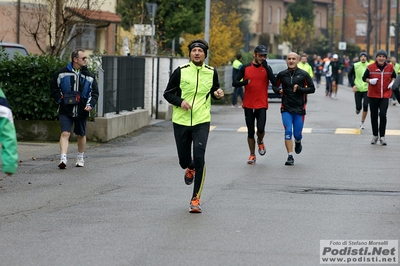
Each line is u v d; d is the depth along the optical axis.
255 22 136.50
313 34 140.75
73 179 19.45
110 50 67.50
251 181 19.11
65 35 37.53
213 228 13.53
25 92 28.28
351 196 17.02
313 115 41.16
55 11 38.41
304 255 11.63
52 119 28.48
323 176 20.03
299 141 22.67
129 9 61.28
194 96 15.40
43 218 14.48
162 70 38.06
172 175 20.19
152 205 15.78
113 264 11.05
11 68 28.09
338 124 35.62
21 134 28.47
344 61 117.50
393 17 162.25
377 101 27.41
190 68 15.42
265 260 11.30
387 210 15.36
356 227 13.70
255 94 22.27
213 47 66.19
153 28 45.59
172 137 30.41
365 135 30.92
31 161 22.81
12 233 13.17
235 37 84.06
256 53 22.12
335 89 60.34
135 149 26.33
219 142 28.44
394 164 22.50
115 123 29.39
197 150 15.10
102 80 28.16
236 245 12.24
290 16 136.88
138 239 12.66
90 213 14.95
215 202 16.14
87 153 25.08
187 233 13.12
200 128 15.34
